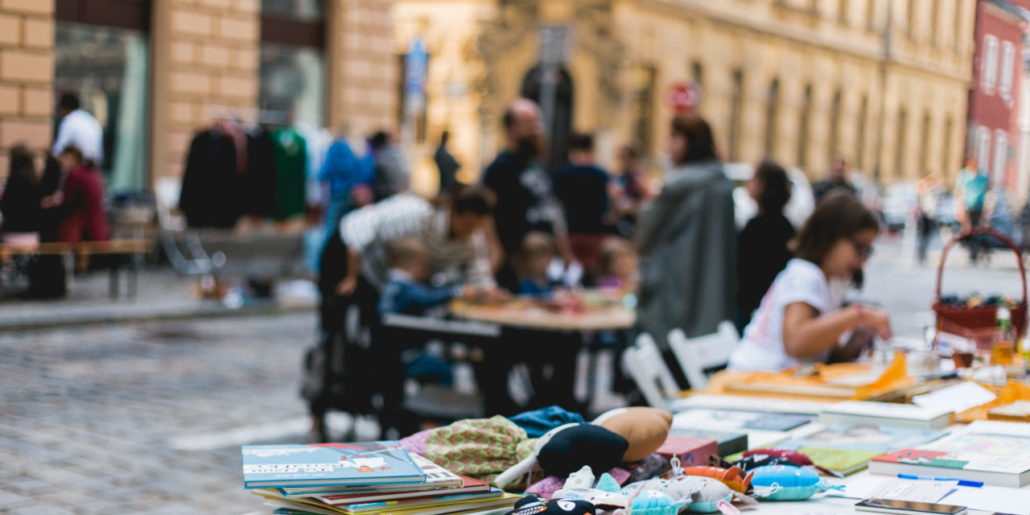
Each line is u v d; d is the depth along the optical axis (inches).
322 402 260.2
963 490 106.8
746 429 136.8
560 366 275.0
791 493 106.7
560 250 375.6
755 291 275.3
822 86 1131.9
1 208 478.3
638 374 178.2
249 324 480.4
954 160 660.7
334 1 748.0
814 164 1185.4
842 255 193.0
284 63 727.7
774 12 1262.3
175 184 631.8
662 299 261.1
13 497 222.5
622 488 105.8
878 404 146.4
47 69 546.0
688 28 1146.0
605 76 1051.3
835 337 187.8
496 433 115.3
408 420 246.5
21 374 349.4
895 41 610.5
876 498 103.6
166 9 649.6
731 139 1237.7
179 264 612.4
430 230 285.7
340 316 257.9
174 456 259.9
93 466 248.7
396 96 1059.9
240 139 617.0
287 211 649.0
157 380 349.7
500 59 1045.8
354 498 95.6
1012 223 753.0
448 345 290.5
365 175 622.8
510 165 364.2
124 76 642.8
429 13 1056.2
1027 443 124.3
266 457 101.6
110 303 490.9
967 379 164.2
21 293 504.7
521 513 96.0
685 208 262.4
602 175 428.1
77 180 494.9
